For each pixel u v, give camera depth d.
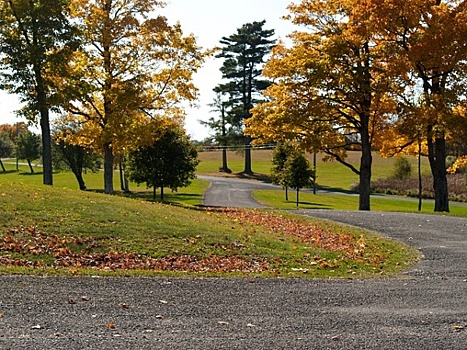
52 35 23.36
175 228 14.06
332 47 24.52
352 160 90.12
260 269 11.61
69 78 24.47
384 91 24.77
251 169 83.62
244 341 6.15
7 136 103.19
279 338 6.30
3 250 11.51
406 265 12.41
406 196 53.25
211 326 6.71
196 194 50.31
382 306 8.02
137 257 12.05
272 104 27.59
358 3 24.33
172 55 26.08
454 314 7.57
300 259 12.77
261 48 69.06
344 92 25.45
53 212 14.23
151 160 30.56
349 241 15.71
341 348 5.99
